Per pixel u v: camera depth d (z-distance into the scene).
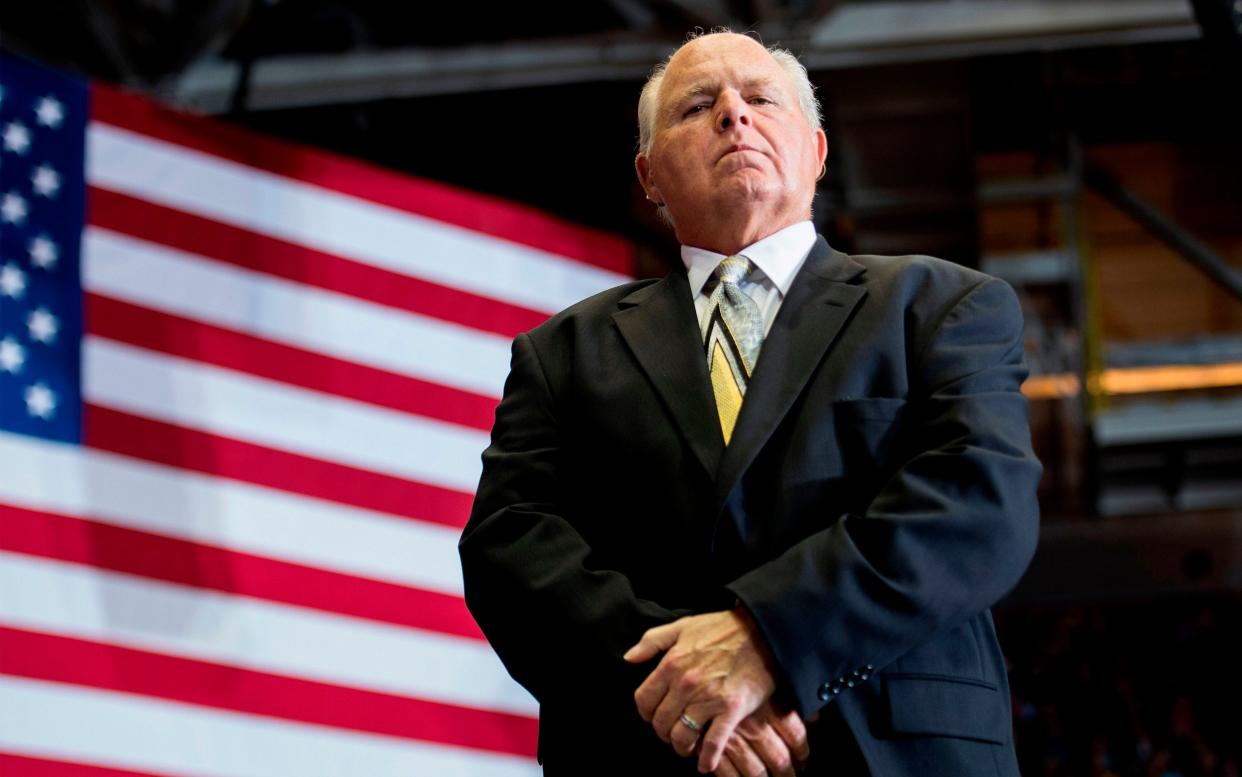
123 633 4.61
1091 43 7.09
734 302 1.73
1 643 4.45
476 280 5.61
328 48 6.98
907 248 9.23
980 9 7.02
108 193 5.08
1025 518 1.50
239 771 4.64
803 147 1.85
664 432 1.62
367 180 5.52
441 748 4.92
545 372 1.79
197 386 5.00
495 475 1.73
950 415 1.55
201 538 4.83
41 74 5.07
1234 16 4.31
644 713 1.42
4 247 4.85
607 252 5.95
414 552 5.12
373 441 5.21
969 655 1.53
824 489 1.54
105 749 4.48
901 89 7.68
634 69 6.92
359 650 4.92
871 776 1.41
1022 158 9.98
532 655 1.58
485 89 7.00
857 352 1.62
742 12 6.53
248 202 5.29
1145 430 10.79
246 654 4.77
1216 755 9.62
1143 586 9.94
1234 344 11.27
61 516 4.65
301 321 5.25
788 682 1.38
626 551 1.62
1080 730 9.70
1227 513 9.99
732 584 1.43
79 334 4.88
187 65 6.36
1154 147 11.66
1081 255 10.87
